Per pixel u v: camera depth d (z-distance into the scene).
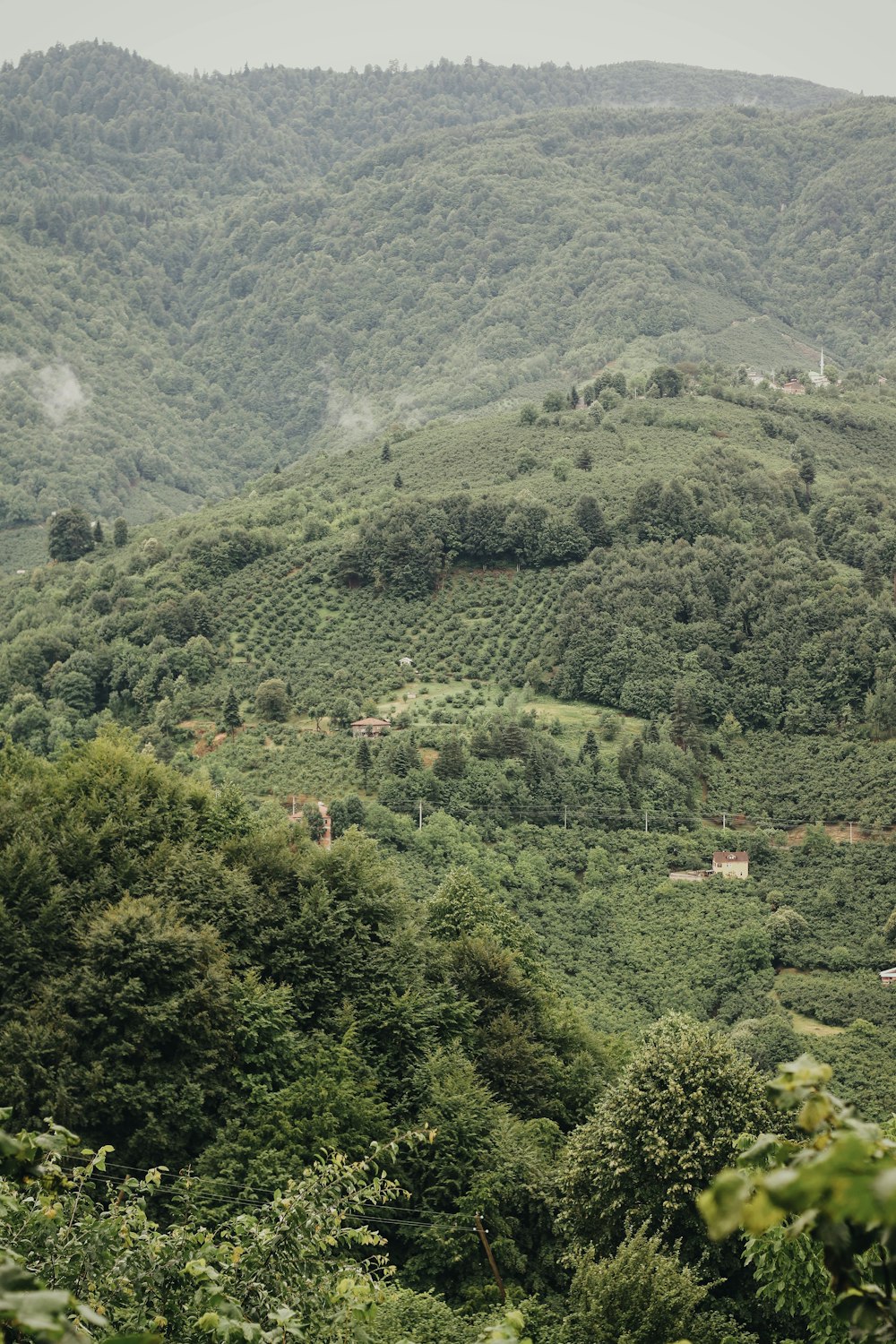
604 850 113.56
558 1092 57.81
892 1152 7.44
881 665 137.00
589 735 126.56
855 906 109.56
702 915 107.31
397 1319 34.22
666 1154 40.94
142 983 47.06
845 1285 7.47
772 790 127.44
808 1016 96.38
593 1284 35.81
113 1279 17.38
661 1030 46.44
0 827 52.84
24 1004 46.56
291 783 120.31
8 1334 7.55
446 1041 55.16
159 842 56.62
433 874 103.56
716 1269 40.44
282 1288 18.45
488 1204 44.84
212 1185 41.62
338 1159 22.23
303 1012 52.44
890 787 124.00
